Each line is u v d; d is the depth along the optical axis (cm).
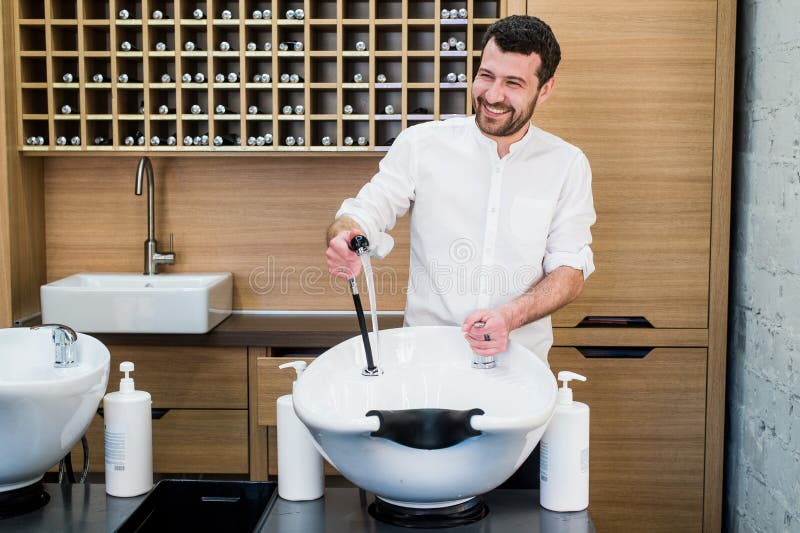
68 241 325
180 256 324
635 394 278
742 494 272
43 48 310
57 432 147
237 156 313
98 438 284
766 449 252
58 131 302
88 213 323
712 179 272
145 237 324
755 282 262
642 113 271
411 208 214
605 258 275
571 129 272
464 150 203
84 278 311
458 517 141
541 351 209
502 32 178
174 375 283
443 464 129
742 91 275
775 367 246
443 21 288
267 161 320
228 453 286
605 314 277
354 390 155
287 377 278
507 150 200
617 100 270
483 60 183
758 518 258
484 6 307
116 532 138
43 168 321
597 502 282
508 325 172
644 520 282
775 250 246
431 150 204
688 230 273
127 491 154
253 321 304
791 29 236
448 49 292
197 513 155
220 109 296
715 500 280
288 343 282
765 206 254
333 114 297
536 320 188
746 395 269
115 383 283
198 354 283
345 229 185
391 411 128
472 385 161
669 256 274
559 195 205
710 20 267
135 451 154
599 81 270
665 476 280
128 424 153
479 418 126
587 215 208
